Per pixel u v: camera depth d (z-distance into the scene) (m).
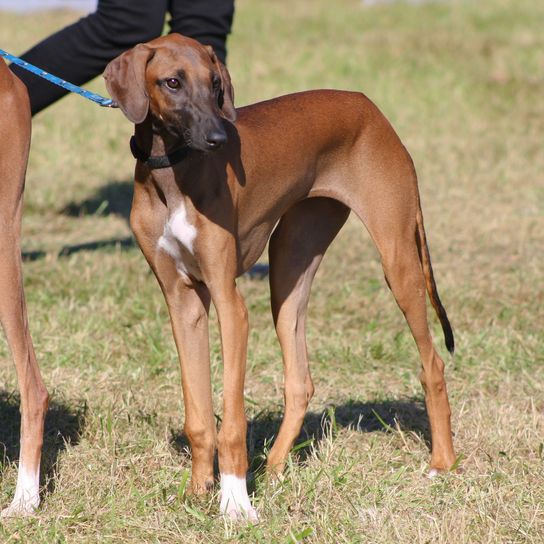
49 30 33.50
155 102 7.64
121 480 8.62
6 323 7.86
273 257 9.26
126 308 13.48
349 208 9.43
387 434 10.00
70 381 10.92
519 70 29.11
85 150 22.73
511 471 9.02
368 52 30.64
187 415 8.34
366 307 13.90
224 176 7.93
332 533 7.65
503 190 20.39
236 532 7.71
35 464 7.97
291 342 9.20
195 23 13.30
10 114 7.81
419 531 7.56
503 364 11.73
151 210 7.98
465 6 37.97
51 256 15.55
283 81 27.62
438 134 24.27
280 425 9.94
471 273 15.35
